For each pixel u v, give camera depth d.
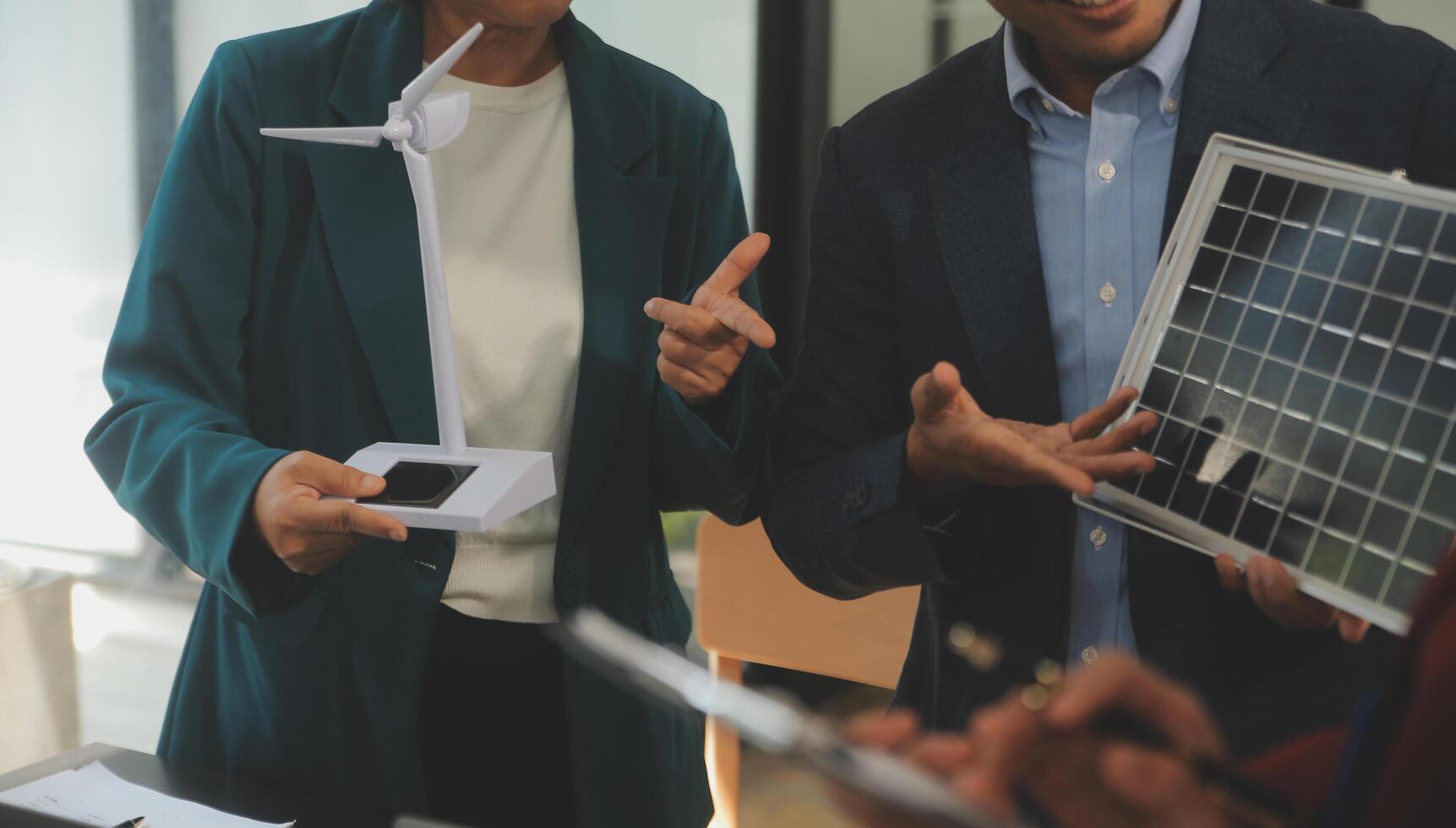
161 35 3.60
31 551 3.96
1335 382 1.01
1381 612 0.95
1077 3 1.06
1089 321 1.21
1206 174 1.10
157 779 1.30
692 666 0.61
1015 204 1.22
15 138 3.74
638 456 1.42
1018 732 0.66
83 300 3.79
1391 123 1.13
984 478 1.08
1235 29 1.17
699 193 1.49
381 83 1.38
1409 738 0.59
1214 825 0.62
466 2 1.30
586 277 1.39
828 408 1.33
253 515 1.19
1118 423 1.11
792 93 3.30
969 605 1.26
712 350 1.28
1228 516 1.04
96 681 3.53
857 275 1.31
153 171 3.68
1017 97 1.23
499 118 1.41
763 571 1.86
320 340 1.37
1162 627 1.16
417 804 1.35
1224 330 1.07
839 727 0.67
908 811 0.55
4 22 3.69
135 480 1.28
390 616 1.34
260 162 1.37
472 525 1.13
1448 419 0.95
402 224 1.37
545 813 1.42
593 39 1.48
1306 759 0.80
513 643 1.39
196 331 1.34
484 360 1.37
